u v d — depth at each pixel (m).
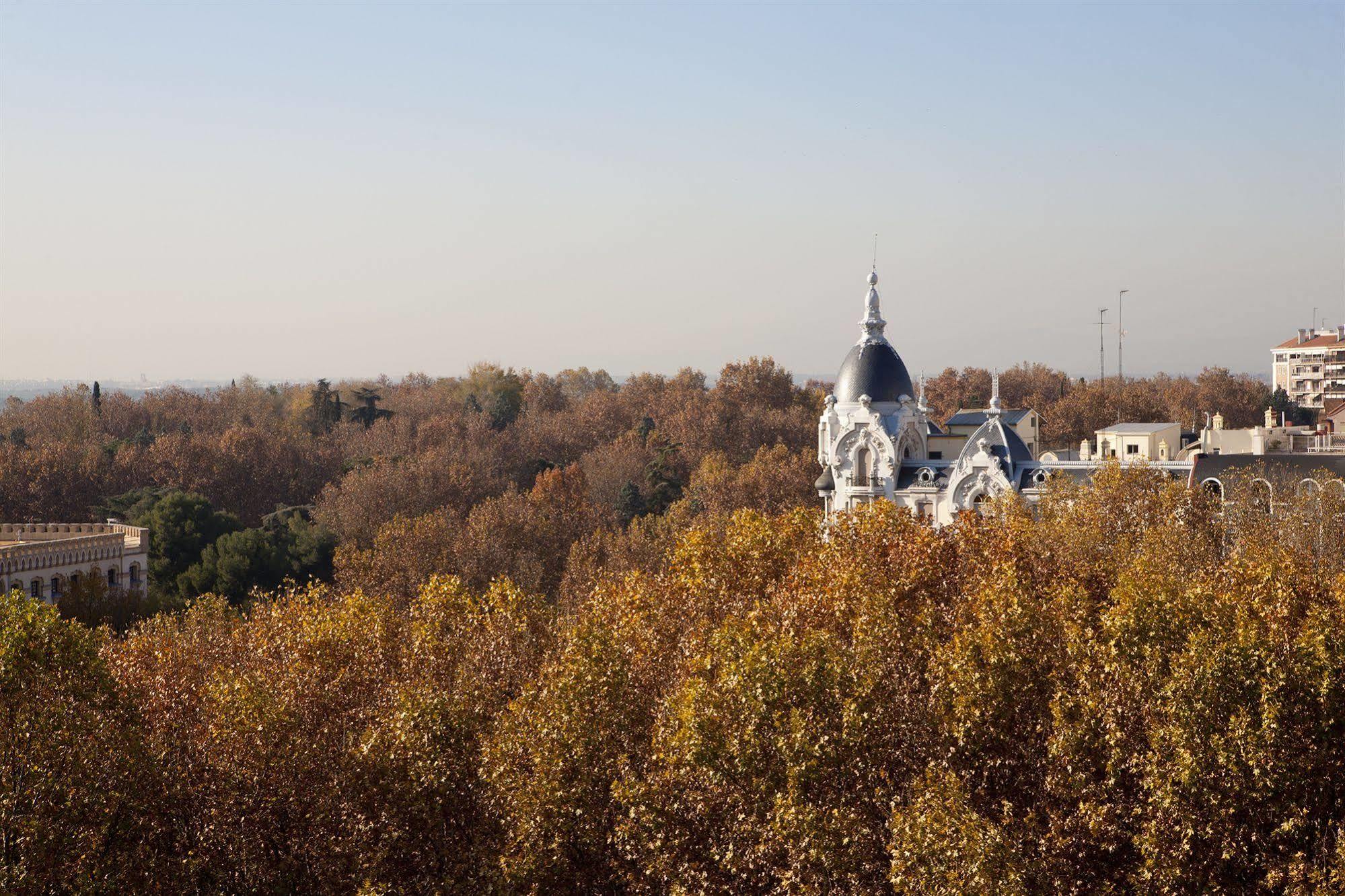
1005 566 74.44
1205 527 99.81
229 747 67.44
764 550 91.75
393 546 159.88
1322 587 72.38
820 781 62.09
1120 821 60.56
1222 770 58.72
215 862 67.06
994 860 55.16
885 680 67.06
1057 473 118.06
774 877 64.69
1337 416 189.25
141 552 153.25
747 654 64.88
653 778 64.56
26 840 60.09
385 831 66.06
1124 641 63.19
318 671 75.94
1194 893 58.50
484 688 75.38
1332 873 54.34
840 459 139.62
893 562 85.69
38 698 65.81
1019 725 64.88
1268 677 60.31
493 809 67.19
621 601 86.88
